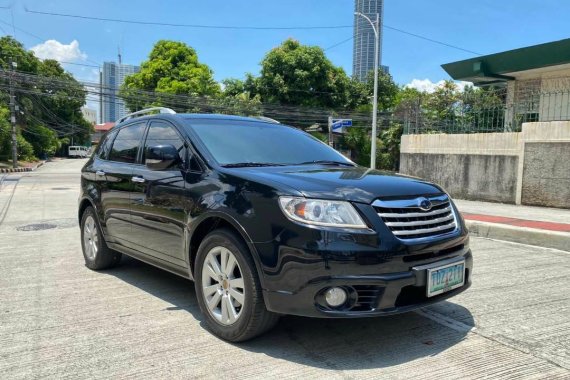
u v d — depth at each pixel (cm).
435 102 2561
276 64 3856
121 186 491
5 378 304
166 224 419
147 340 363
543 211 1113
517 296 481
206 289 375
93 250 568
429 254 337
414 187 359
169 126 463
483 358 337
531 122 1254
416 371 316
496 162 1355
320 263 308
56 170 3359
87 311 427
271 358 333
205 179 385
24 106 4691
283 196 328
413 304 329
